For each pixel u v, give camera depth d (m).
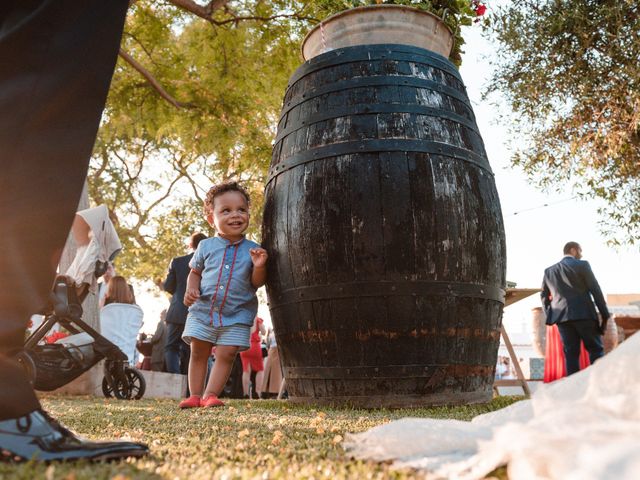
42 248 1.16
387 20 3.27
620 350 0.93
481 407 2.82
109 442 1.10
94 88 1.24
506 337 5.62
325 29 3.38
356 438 1.13
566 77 7.17
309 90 3.21
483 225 3.01
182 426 1.92
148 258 19.09
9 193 1.14
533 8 7.38
